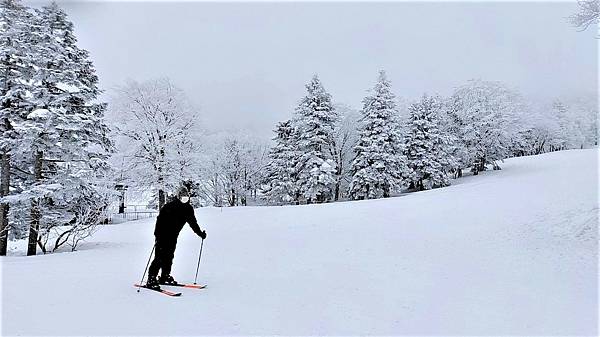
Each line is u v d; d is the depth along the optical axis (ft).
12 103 48.03
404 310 18.24
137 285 21.66
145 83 92.48
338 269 27.48
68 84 49.52
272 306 18.67
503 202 64.95
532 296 20.33
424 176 123.85
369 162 112.88
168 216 22.25
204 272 26.63
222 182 165.07
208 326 15.78
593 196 57.82
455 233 43.60
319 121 111.96
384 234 44.98
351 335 15.12
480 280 23.85
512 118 141.59
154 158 88.89
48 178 48.16
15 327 15.23
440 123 134.82
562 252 31.24
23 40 47.55
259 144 178.29
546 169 109.29
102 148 58.95
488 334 15.25
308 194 111.75
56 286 21.72
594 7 33.60
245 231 56.59
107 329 15.20
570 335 15.05
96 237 61.36
